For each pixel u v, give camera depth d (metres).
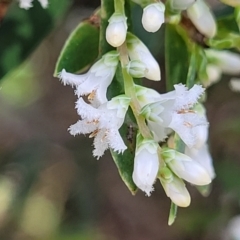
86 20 0.10
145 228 0.24
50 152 0.20
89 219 0.21
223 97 0.19
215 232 0.22
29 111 0.22
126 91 0.09
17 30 0.11
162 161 0.09
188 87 0.10
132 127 0.09
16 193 0.20
